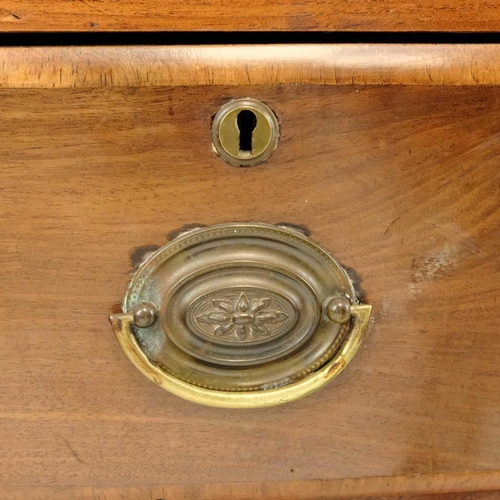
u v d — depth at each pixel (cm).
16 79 40
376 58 41
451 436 55
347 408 54
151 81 41
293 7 40
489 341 52
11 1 39
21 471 55
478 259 48
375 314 50
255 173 44
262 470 56
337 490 57
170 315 48
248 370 51
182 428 54
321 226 47
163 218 46
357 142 44
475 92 42
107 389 52
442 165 45
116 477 55
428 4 40
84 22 40
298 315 49
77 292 48
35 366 51
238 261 47
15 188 44
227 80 41
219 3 40
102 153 43
